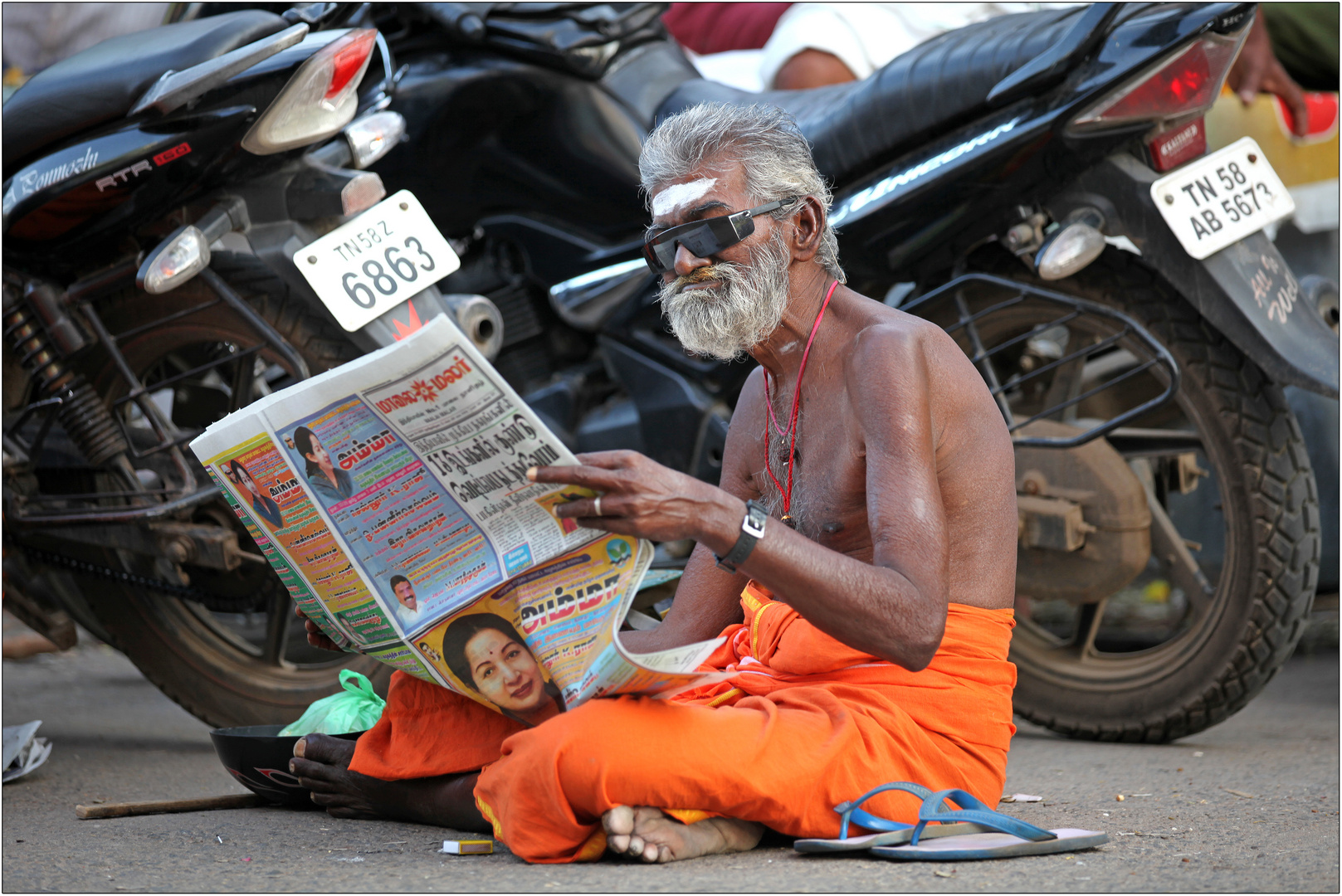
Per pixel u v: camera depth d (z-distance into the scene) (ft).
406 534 15.84
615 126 29.22
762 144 17.20
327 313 24.20
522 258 31.14
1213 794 21.34
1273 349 24.23
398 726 19.07
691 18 48.75
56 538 26.78
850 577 14.64
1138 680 26.91
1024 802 20.85
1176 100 24.06
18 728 24.64
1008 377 34.22
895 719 16.49
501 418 14.21
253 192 24.04
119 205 23.91
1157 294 25.73
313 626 18.42
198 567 26.78
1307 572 25.32
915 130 26.35
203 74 22.26
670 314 17.54
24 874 15.66
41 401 26.45
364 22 28.96
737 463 19.38
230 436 15.56
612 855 16.11
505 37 28.43
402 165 29.40
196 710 27.76
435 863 16.10
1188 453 31.17
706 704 17.69
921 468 15.65
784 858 15.84
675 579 25.94
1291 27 44.04
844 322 17.33
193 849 17.29
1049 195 25.36
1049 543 27.02
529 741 15.31
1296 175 39.37
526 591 15.66
